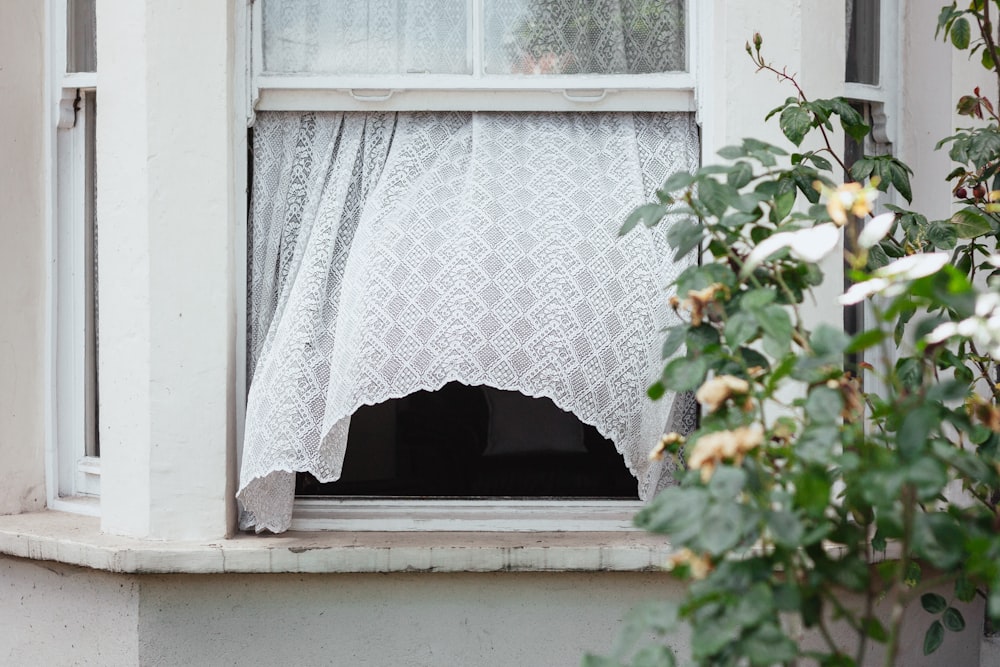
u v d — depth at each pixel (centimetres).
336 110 344
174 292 330
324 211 337
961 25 337
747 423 236
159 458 331
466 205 325
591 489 355
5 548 347
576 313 314
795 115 308
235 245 339
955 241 319
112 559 323
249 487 326
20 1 368
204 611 329
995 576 207
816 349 217
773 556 213
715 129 336
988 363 337
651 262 326
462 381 307
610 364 316
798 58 335
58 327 376
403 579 331
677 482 338
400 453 356
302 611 331
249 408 323
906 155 376
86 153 376
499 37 346
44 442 377
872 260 320
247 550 322
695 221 335
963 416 233
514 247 318
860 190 231
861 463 217
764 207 330
